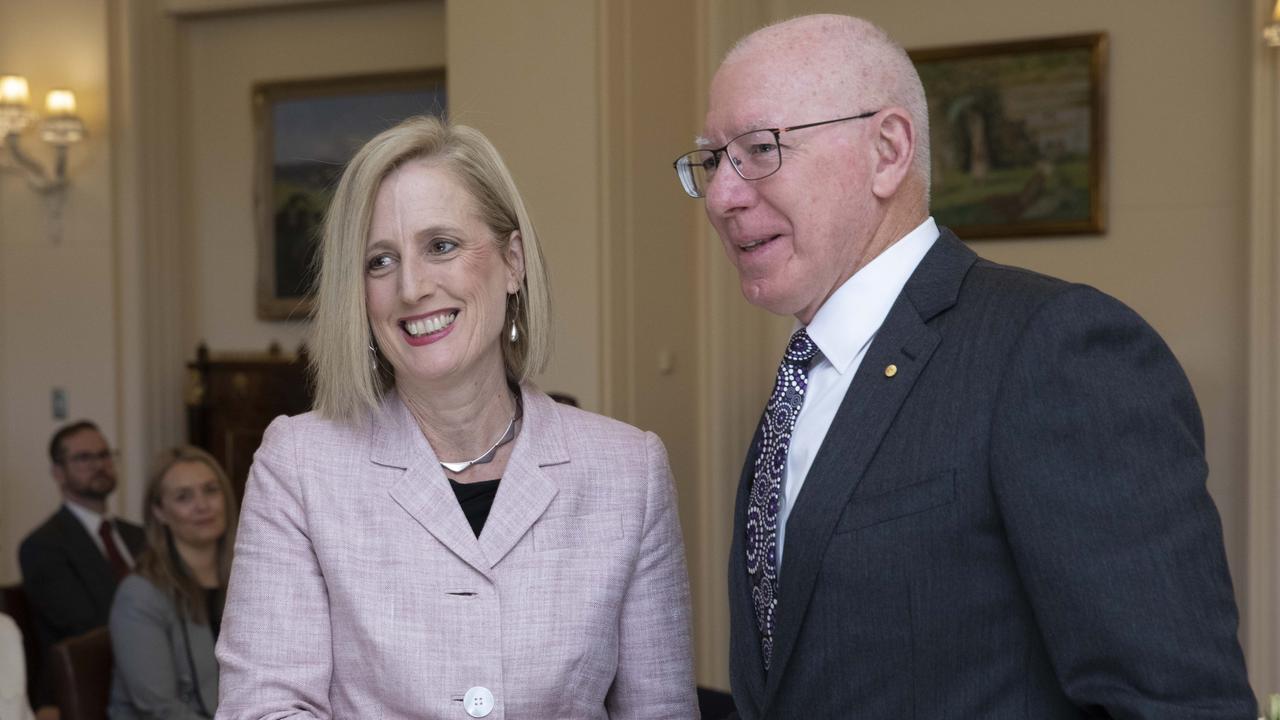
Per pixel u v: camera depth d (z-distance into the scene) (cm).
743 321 618
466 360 184
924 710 150
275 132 671
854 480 155
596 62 526
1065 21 582
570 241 529
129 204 664
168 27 678
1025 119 582
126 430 666
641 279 549
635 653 192
